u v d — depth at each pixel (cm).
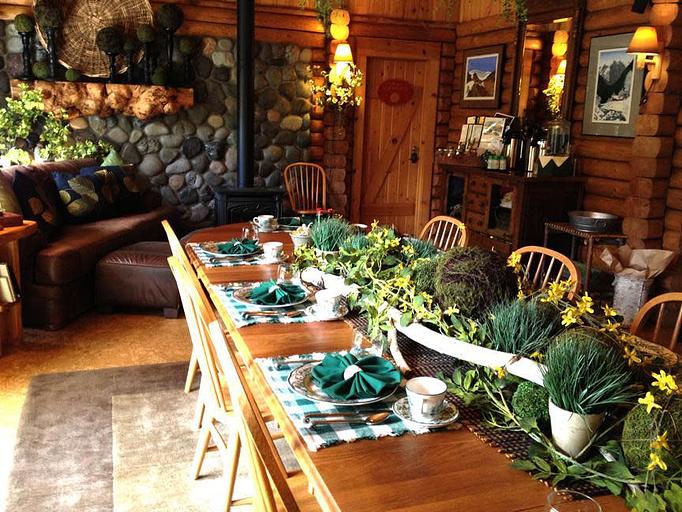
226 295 241
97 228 490
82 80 588
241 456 266
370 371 160
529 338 153
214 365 207
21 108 546
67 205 498
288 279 263
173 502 235
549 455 129
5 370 349
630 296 421
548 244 518
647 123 438
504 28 618
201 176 638
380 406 151
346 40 664
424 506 113
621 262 442
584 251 513
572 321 153
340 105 659
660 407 115
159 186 628
